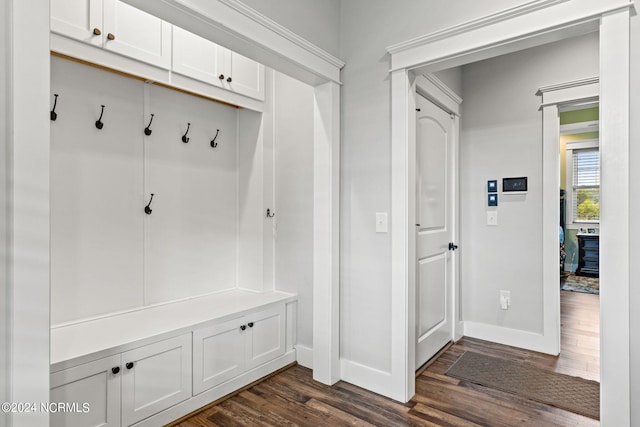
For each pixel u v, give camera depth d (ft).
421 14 7.09
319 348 8.16
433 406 7.11
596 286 17.80
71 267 6.93
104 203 7.41
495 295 10.60
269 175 9.72
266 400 7.40
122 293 7.72
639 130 4.99
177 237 8.79
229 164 10.00
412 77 7.36
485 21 6.19
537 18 5.75
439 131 9.96
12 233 3.72
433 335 9.50
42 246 3.90
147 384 6.28
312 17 7.50
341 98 8.21
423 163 9.09
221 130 9.78
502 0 6.19
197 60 8.04
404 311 7.20
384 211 7.54
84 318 7.11
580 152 21.43
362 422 6.60
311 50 7.31
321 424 6.55
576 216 21.70
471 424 6.52
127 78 7.79
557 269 9.59
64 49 6.04
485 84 10.75
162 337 6.49
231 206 10.04
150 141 8.23
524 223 10.11
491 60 10.64
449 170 10.57
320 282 8.11
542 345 9.77
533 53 9.98
